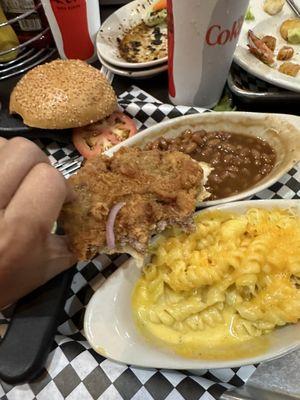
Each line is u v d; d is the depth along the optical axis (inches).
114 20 15.0
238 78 13.8
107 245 8.9
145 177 9.4
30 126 12.2
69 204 8.8
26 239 6.9
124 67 13.5
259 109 13.5
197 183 9.6
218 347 8.7
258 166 11.2
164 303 9.3
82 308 9.7
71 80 12.3
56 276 8.3
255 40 13.7
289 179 11.3
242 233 9.4
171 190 9.2
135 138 11.3
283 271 9.0
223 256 9.0
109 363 8.3
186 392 7.9
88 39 14.1
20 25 14.4
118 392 8.0
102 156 10.1
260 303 8.9
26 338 7.6
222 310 9.2
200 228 9.5
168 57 12.0
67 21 13.2
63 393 8.0
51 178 7.1
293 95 12.7
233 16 10.2
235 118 11.5
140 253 9.1
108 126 12.6
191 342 8.9
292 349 8.3
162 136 11.6
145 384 8.1
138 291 9.4
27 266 7.3
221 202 10.1
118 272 9.1
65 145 12.9
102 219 8.8
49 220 7.1
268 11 15.6
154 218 9.0
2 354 7.4
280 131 11.1
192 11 9.9
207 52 11.1
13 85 14.2
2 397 8.0
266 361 8.2
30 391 8.0
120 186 9.2
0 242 6.8
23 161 7.1
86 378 8.2
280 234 9.2
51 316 7.9
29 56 15.1
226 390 7.9
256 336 8.9
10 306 9.0
